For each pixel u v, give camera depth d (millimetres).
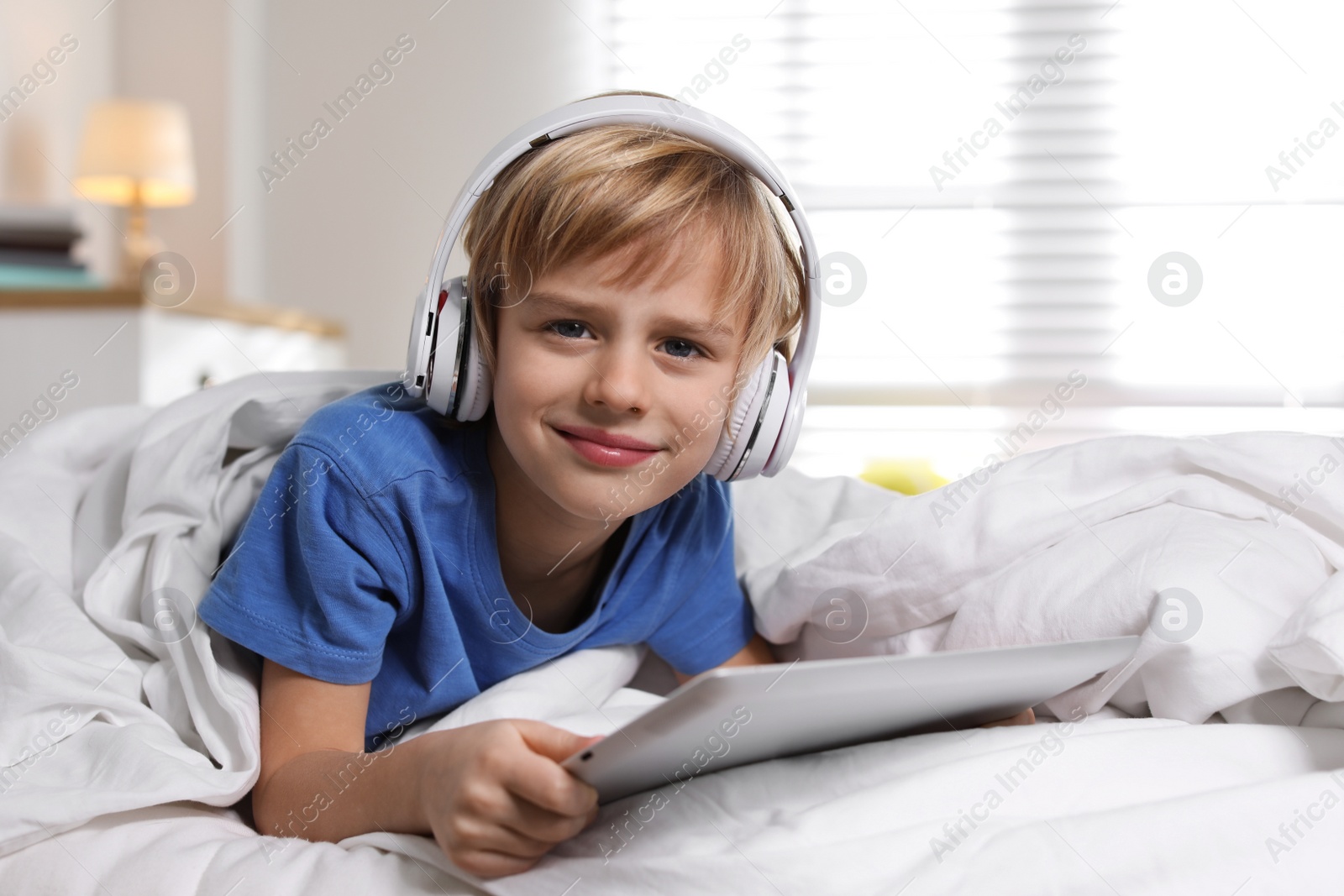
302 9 2523
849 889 446
